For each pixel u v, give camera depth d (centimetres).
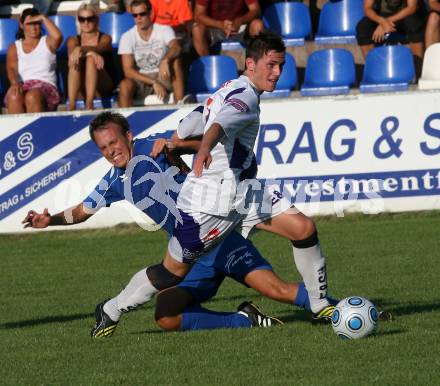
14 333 2091
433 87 3900
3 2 4888
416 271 2603
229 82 1820
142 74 4034
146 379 1598
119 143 1886
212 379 1577
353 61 4162
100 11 4791
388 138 3478
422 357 1656
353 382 1512
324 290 1955
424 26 4266
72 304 2422
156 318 1988
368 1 4241
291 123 3497
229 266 2003
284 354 1725
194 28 4284
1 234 3594
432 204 3491
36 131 3544
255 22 4147
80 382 1602
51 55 4094
